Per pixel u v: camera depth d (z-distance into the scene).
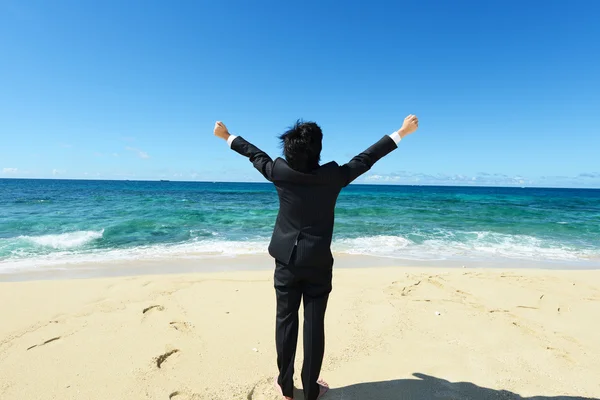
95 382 2.29
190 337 2.99
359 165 1.90
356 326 3.29
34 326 3.17
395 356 2.73
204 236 10.16
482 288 4.58
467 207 22.14
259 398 2.16
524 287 4.65
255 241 9.36
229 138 2.20
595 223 14.09
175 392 2.20
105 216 14.11
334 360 2.66
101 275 5.77
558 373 2.50
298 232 1.84
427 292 4.40
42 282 4.59
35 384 2.27
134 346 2.80
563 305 3.96
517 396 2.21
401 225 12.91
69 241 8.99
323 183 1.80
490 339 3.05
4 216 13.81
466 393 2.24
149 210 16.73
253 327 3.23
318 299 1.93
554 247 9.30
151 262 6.80
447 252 8.37
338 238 10.07
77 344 2.83
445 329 3.25
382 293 4.32
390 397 2.19
